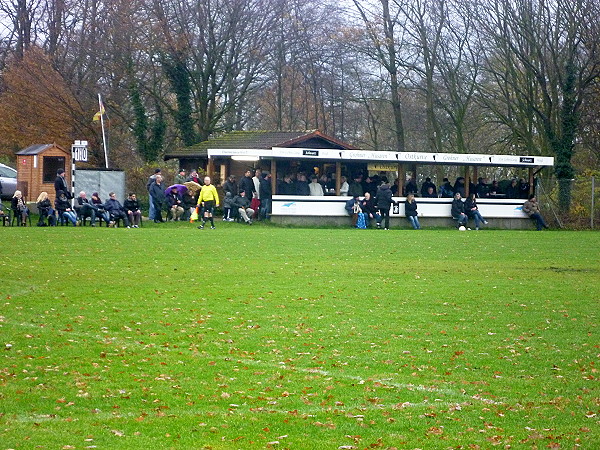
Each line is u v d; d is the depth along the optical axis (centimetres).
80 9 5994
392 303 1894
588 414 1092
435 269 2498
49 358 1307
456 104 6131
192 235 3331
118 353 1359
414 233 3903
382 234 3750
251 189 4325
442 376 1273
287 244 3095
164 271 2291
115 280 2109
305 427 1013
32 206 4347
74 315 1658
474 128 6581
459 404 1128
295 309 1791
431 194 4662
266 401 1119
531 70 5609
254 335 1530
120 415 1042
